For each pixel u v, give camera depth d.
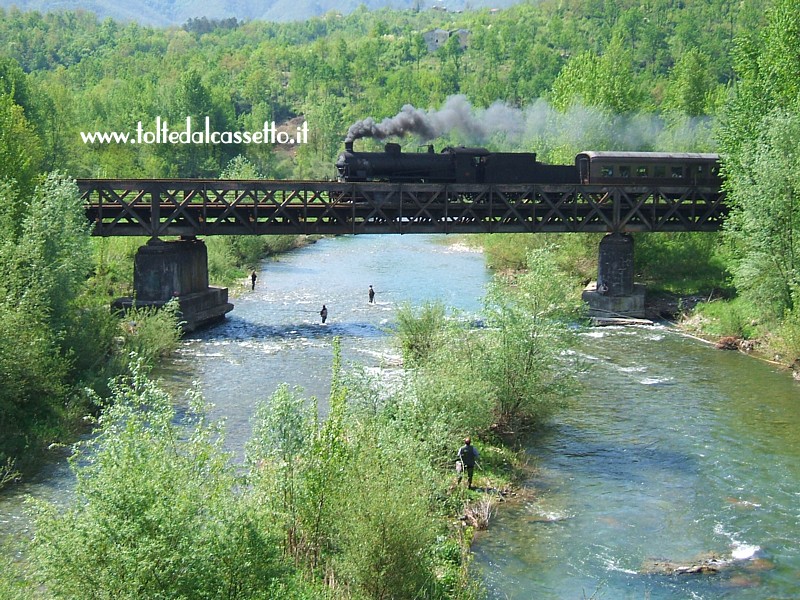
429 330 37.91
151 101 138.75
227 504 14.66
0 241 32.25
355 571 16.33
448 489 23.39
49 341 29.48
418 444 21.89
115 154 102.69
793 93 47.38
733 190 49.53
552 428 30.06
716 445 28.38
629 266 51.44
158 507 13.47
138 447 14.52
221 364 38.84
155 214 46.09
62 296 32.81
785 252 41.31
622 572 19.78
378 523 16.52
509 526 22.16
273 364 38.88
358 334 45.81
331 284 64.12
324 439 18.11
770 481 25.36
